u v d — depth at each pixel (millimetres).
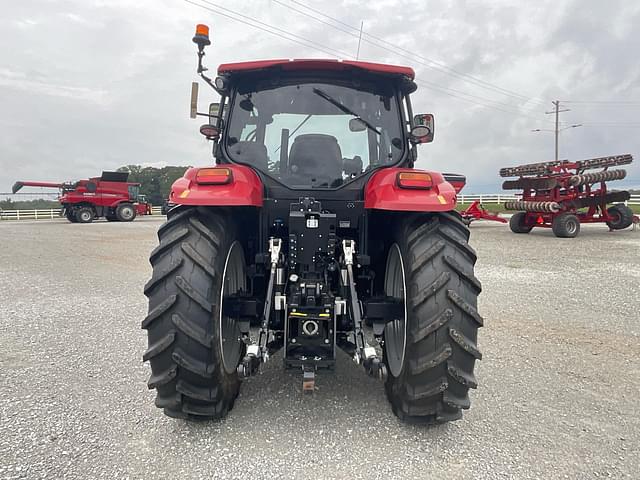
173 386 2281
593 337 4004
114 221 23031
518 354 3582
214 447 2219
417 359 2264
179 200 2318
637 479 1979
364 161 2992
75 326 4383
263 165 2977
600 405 2707
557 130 44656
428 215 2510
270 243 2600
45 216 30984
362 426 2436
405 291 2438
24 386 2943
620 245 10469
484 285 6188
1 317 4715
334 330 2461
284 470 2031
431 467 2064
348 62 2855
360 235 2906
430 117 3320
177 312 2230
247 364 2309
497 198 26688
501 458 2141
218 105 3158
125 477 1972
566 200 12805
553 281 6434
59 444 2236
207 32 2830
